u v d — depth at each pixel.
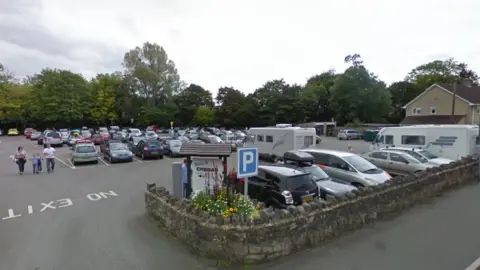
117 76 66.19
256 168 6.88
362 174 11.02
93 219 8.74
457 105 37.06
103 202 10.75
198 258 6.07
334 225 7.11
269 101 61.09
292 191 8.13
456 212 9.12
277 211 6.18
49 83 57.69
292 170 8.79
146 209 9.23
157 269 5.67
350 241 6.91
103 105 62.12
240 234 5.75
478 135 16.41
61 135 36.81
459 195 11.25
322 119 62.72
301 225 6.38
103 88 63.28
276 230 5.96
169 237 7.24
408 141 18.19
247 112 61.69
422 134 17.55
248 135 23.58
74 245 6.84
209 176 8.72
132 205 10.33
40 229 7.93
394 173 14.47
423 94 40.97
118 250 6.54
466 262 5.89
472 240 6.97
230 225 5.84
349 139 45.66
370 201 8.16
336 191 9.25
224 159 8.67
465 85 41.34
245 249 5.75
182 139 31.38
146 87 60.88
